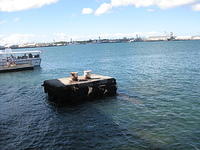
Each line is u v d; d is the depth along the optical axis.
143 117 17.61
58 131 15.77
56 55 122.31
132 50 133.25
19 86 34.12
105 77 25.39
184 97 22.67
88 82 23.12
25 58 55.38
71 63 72.75
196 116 17.19
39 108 21.72
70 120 17.86
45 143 14.02
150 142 13.44
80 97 22.75
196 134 14.17
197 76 34.16
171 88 26.97
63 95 22.09
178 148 12.62
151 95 24.23
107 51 136.50
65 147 13.37
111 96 24.28
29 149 13.34
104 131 15.34
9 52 54.53
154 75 37.56
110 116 18.27
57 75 45.72
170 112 18.41
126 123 16.56
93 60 79.75
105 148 13.00
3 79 41.88
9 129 16.55
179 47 141.12
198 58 64.25
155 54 91.81
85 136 14.71
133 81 33.06
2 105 23.48
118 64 60.69
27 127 16.81
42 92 28.91
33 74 47.69
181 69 42.84
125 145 13.24
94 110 20.00
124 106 20.72
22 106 22.75
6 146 13.84
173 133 14.47
